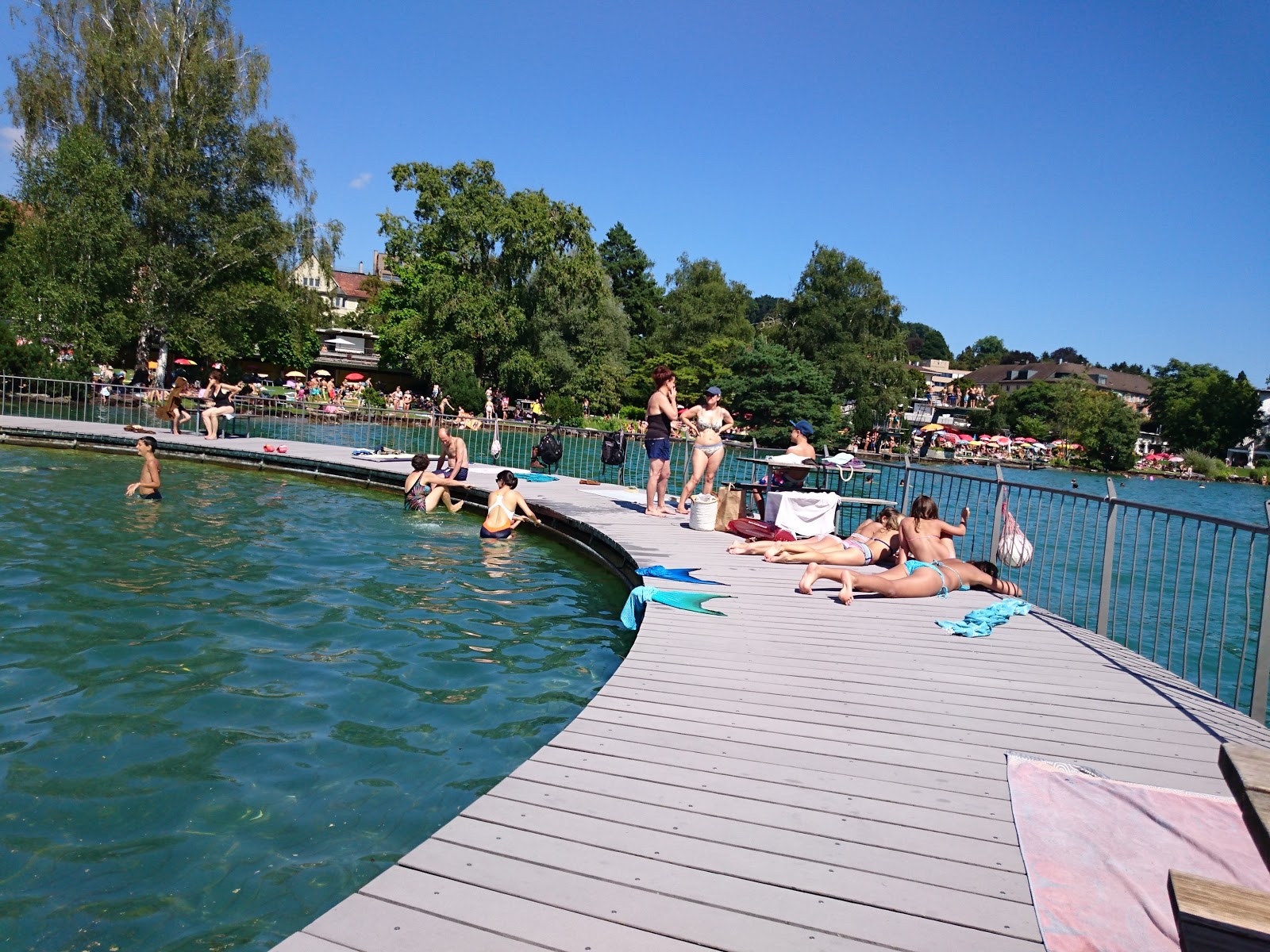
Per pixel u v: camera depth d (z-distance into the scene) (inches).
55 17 1320.1
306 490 598.2
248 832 145.9
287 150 1456.7
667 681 200.7
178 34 1364.4
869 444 2322.8
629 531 423.8
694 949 97.1
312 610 293.1
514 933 98.8
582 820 128.7
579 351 2005.4
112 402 1077.8
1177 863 119.0
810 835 126.4
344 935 97.2
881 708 186.1
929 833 128.0
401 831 148.6
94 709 195.2
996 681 209.5
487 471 662.5
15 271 1294.3
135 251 1301.7
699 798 137.9
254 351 1889.8
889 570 321.4
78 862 134.3
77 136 1278.3
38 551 347.3
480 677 237.6
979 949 99.0
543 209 1876.2
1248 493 2471.7
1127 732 175.5
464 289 1814.7
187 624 265.4
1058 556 712.4
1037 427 3351.4
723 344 2458.2
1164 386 3804.1
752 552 378.0
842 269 2357.3
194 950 114.2
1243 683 354.6
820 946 98.7
